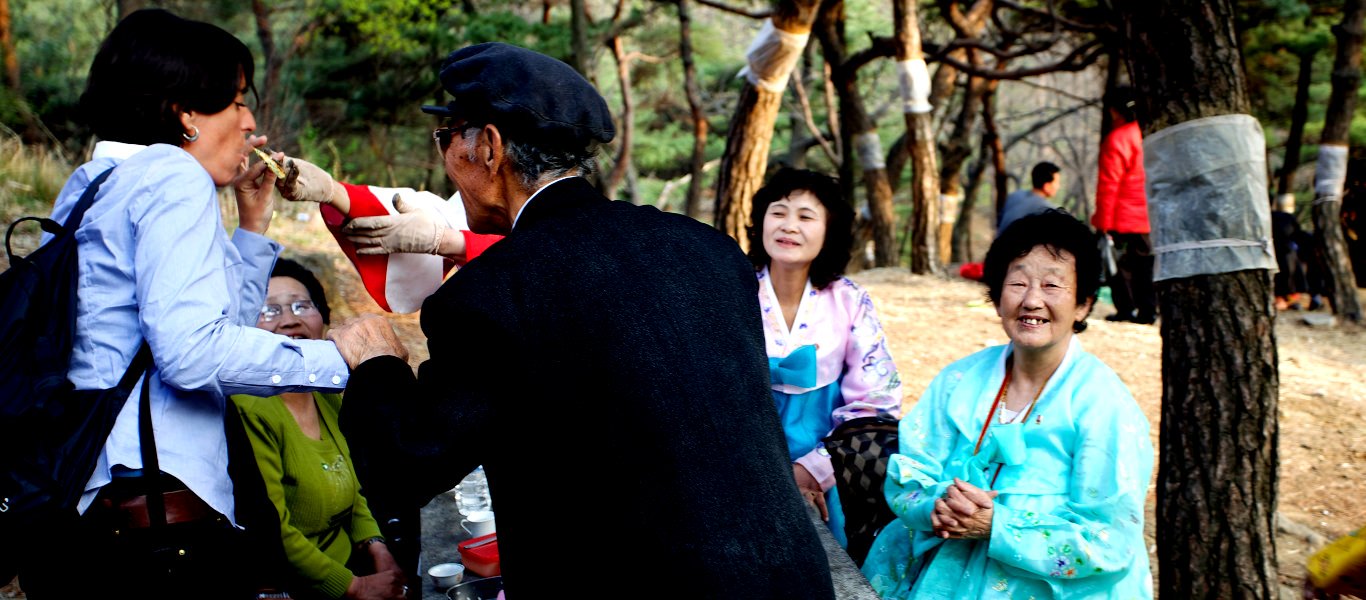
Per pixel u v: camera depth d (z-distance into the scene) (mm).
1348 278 9805
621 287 1683
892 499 2678
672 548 1583
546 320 1637
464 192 1890
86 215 2006
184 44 2084
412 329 6773
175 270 1940
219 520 2102
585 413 1621
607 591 1603
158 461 2002
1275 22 13469
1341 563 2533
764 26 7754
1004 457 2555
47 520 1895
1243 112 3020
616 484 1609
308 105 21938
